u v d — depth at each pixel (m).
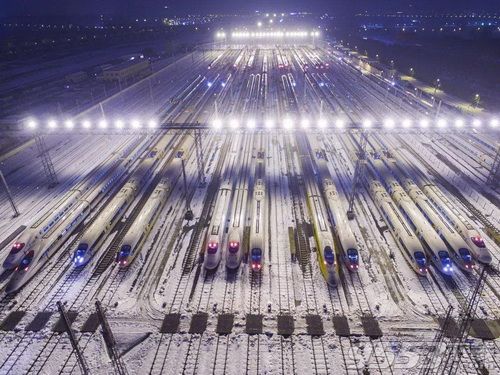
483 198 53.34
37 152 71.06
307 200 51.59
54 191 56.75
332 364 29.56
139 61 142.88
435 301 35.22
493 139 74.25
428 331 32.12
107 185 56.56
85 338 31.86
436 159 67.06
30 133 73.56
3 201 54.09
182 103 104.44
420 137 77.88
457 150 71.25
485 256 38.62
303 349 30.81
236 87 123.00
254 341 31.52
